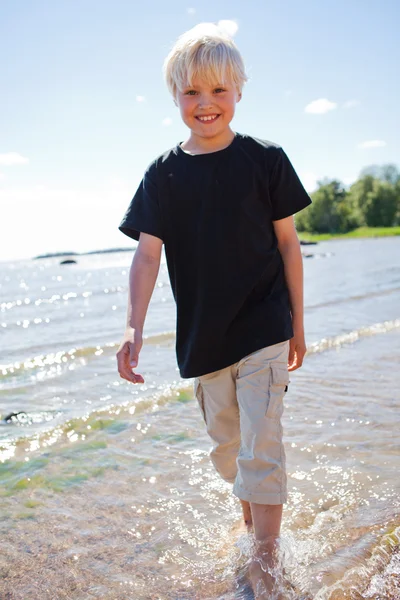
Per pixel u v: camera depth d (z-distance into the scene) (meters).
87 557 2.30
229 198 2.12
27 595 2.05
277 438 2.08
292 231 2.26
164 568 2.21
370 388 4.58
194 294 2.17
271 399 2.07
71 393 4.96
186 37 2.15
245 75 2.22
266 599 1.92
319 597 1.92
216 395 2.27
